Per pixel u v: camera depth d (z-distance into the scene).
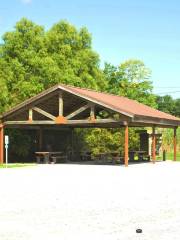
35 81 39.38
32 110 32.50
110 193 15.77
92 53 45.97
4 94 36.31
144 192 16.09
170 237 9.05
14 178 21.50
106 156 38.69
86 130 42.97
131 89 62.81
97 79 46.88
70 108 35.62
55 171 26.05
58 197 14.68
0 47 40.88
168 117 35.84
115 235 9.21
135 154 41.06
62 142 40.06
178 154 51.62
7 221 10.62
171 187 17.77
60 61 42.22
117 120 29.47
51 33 43.06
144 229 9.80
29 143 39.12
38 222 10.51
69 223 10.39
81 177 22.06
